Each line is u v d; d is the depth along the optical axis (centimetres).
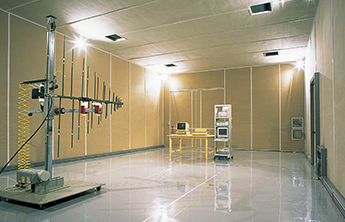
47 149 338
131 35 688
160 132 1156
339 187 326
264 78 1001
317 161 471
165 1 498
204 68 1073
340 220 260
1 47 534
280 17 571
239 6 520
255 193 363
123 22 601
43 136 608
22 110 566
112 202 319
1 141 527
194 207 300
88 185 362
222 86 1072
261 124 997
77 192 329
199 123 1112
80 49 731
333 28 354
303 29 641
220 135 761
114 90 866
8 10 539
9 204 310
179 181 441
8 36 547
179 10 539
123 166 604
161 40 729
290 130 952
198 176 484
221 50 821
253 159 738
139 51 836
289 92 958
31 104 586
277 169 566
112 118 851
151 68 1077
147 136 1054
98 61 798
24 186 340
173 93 1168
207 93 1102
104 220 258
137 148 982
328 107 400
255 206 304
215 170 551
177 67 1056
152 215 273
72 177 471
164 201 324
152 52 848
